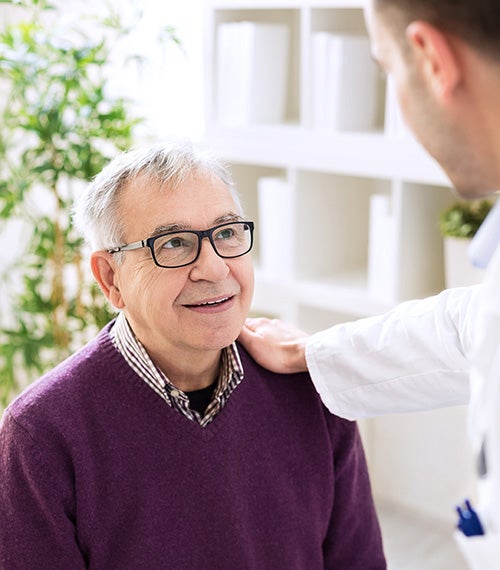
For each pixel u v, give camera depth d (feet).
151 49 9.70
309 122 8.39
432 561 8.62
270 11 9.16
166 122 9.93
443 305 4.17
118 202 3.99
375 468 9.82
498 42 2.48
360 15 8.64
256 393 4.34
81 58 8.02
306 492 4.43
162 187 3.94
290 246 8.84
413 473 9.53
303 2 8.01
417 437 9.39
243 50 8.64
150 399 4.10
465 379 4.09
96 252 4.13
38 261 9.57
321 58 8.18
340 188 9.13
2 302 11.02
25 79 8.08
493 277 2.91
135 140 9.32
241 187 9.45
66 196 10.64
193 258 3.95
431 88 2.68
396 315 4.32
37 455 3.95
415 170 7.75
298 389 4.47
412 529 9.28
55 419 3.99
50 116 8.10
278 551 4.36
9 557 4.06
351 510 4.68
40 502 3.96
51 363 9.07
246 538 4.23
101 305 8.99
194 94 9.75
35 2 8.36
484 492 2.87
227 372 4.28
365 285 8.75
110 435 4.06
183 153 4.01
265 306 9.18
